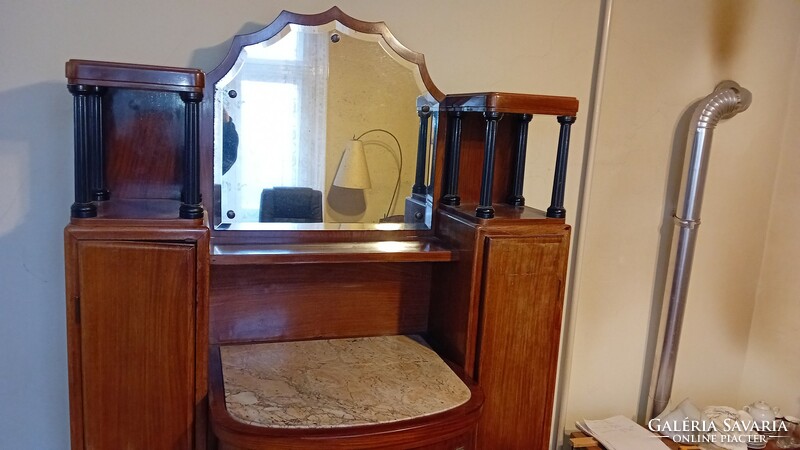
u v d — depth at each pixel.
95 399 1.03
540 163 1.54
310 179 1.27
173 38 1.21
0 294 1.21
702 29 1.64
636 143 1.64
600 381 1.76
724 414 1.64
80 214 0.98
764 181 1.80
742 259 1.84
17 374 1.25
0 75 1.14
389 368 1.23
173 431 1.08
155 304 1.02
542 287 1.26
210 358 1.21
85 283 0.99
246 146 1.22
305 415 1.02
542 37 1.48
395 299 1.39
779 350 1.82
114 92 1.14
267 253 1.13
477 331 1.23
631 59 1.59
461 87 1.43
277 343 1.31
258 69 1.20
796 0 1.71
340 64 1.25
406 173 1.34
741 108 1.62
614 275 1.70
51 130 1.18
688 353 1.86
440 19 1.38
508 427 1.30
